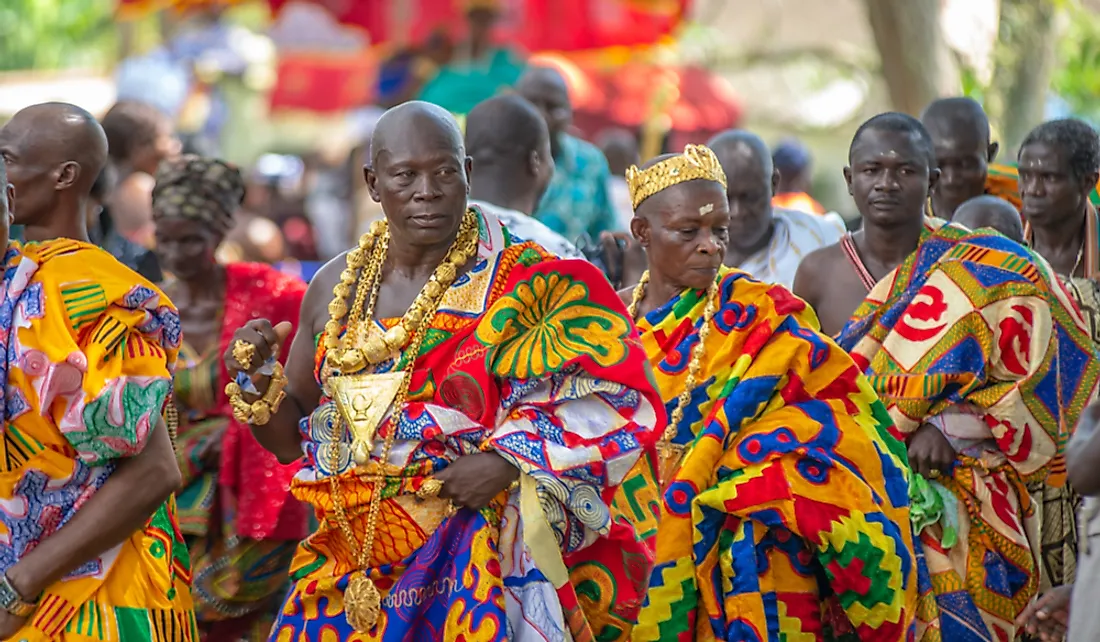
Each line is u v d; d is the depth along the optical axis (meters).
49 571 11.30
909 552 14.56
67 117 12.59
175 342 12.05
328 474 12.33
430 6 35.16
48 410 11.25
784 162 30.88
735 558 14.24
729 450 14.35
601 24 37.94
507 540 12.25
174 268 17.45
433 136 12.09
